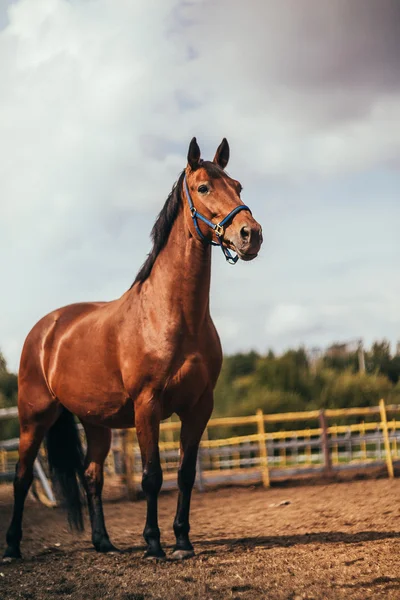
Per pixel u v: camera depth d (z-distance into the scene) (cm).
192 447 612
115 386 627
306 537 685
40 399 709
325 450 1445
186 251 583
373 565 521
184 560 586
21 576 591
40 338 719
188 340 584
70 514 711
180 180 611
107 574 561
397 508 842
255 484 1407
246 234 542
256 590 484
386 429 1429
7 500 1205
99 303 720
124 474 1332
